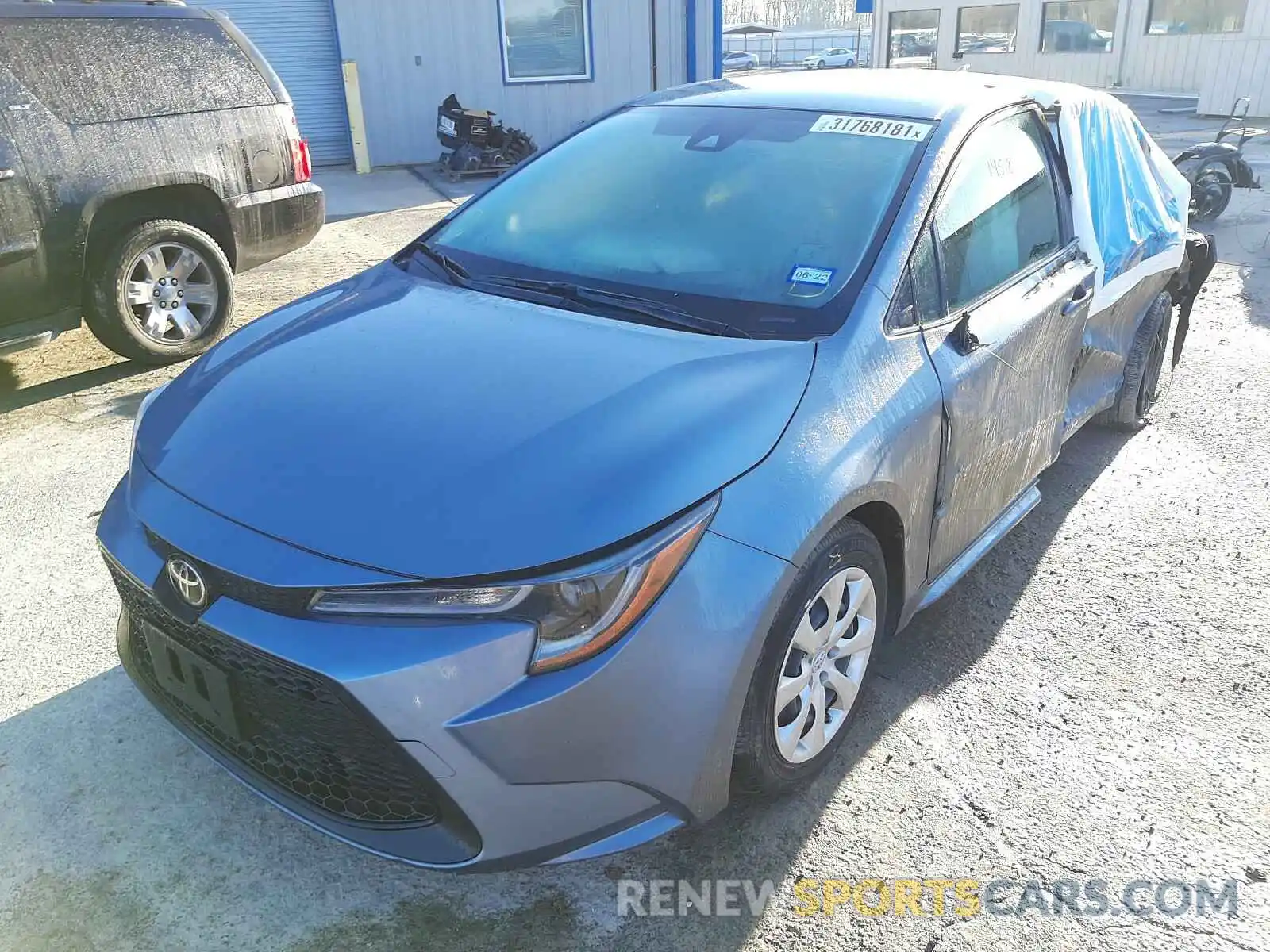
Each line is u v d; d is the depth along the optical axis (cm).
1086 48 2442
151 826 246
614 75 1430
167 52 536
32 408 502
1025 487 348
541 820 195
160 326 548
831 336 249
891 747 276
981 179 308
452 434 213
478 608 186
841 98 328
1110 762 272
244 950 213
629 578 192
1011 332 298
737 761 226
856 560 243
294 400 233
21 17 480
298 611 190
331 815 206
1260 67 1764
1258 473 444
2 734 275
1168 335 486
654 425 215
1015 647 323
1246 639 328
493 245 314
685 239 290
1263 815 255
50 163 484
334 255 813
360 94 1295
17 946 213
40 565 360
